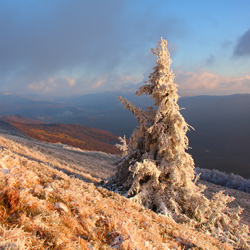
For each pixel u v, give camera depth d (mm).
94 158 41969
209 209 9805
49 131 174875
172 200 9914
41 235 3010
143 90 11383
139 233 4531
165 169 10406
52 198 4453
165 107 10336
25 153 17078
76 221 3820
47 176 6031
